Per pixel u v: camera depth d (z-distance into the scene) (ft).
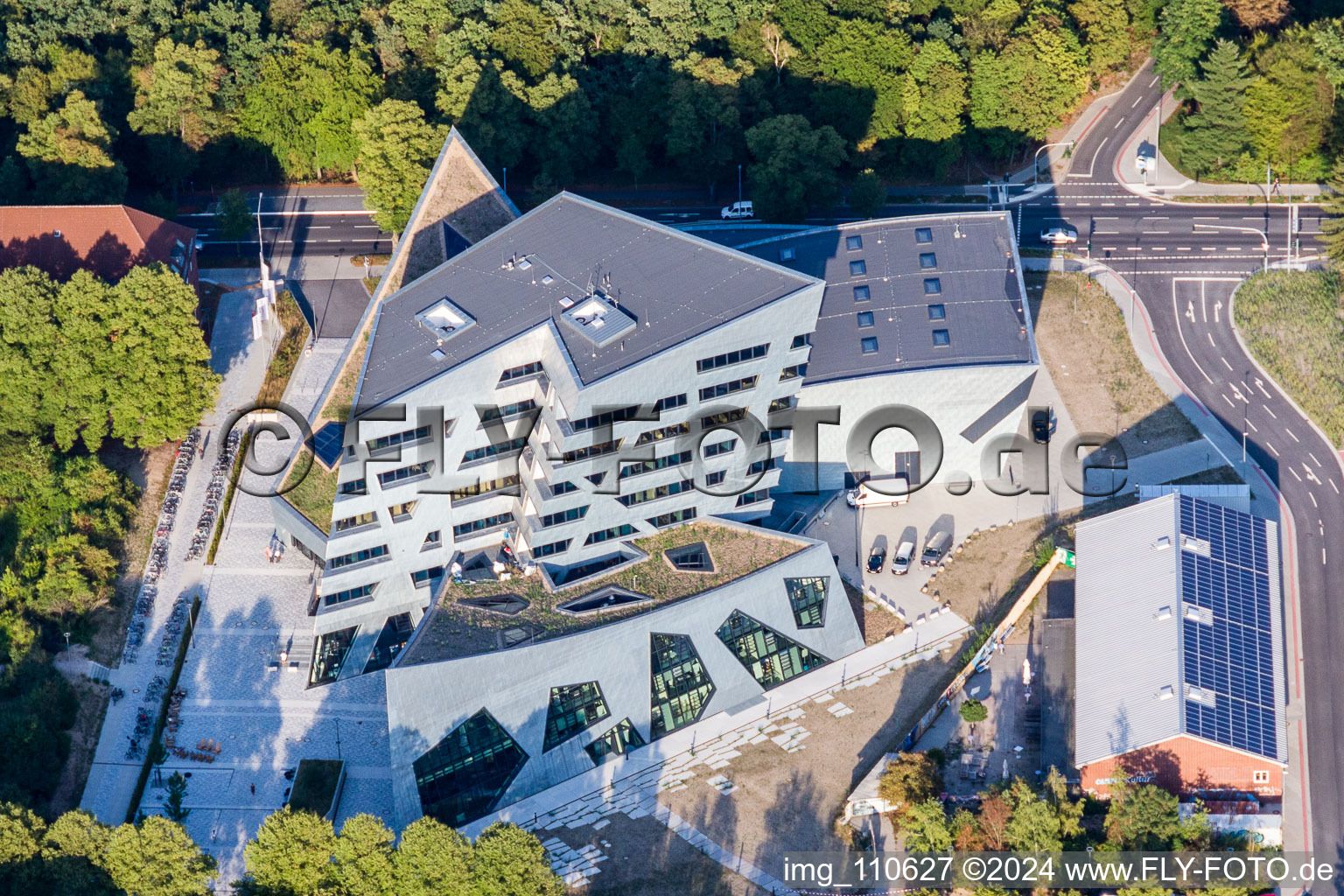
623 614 590.96
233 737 598.34
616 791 577.84
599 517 613.11
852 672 616.39
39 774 579.89
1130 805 534.78
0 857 504.43
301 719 605.31
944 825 539.29
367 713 608.60
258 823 568.82
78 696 610.24
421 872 501.15
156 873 504.02
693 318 587.68
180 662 620.08
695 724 602.03
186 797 577.84
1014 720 593.01
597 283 607.78
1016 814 533.55
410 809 569.64
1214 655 571.28
